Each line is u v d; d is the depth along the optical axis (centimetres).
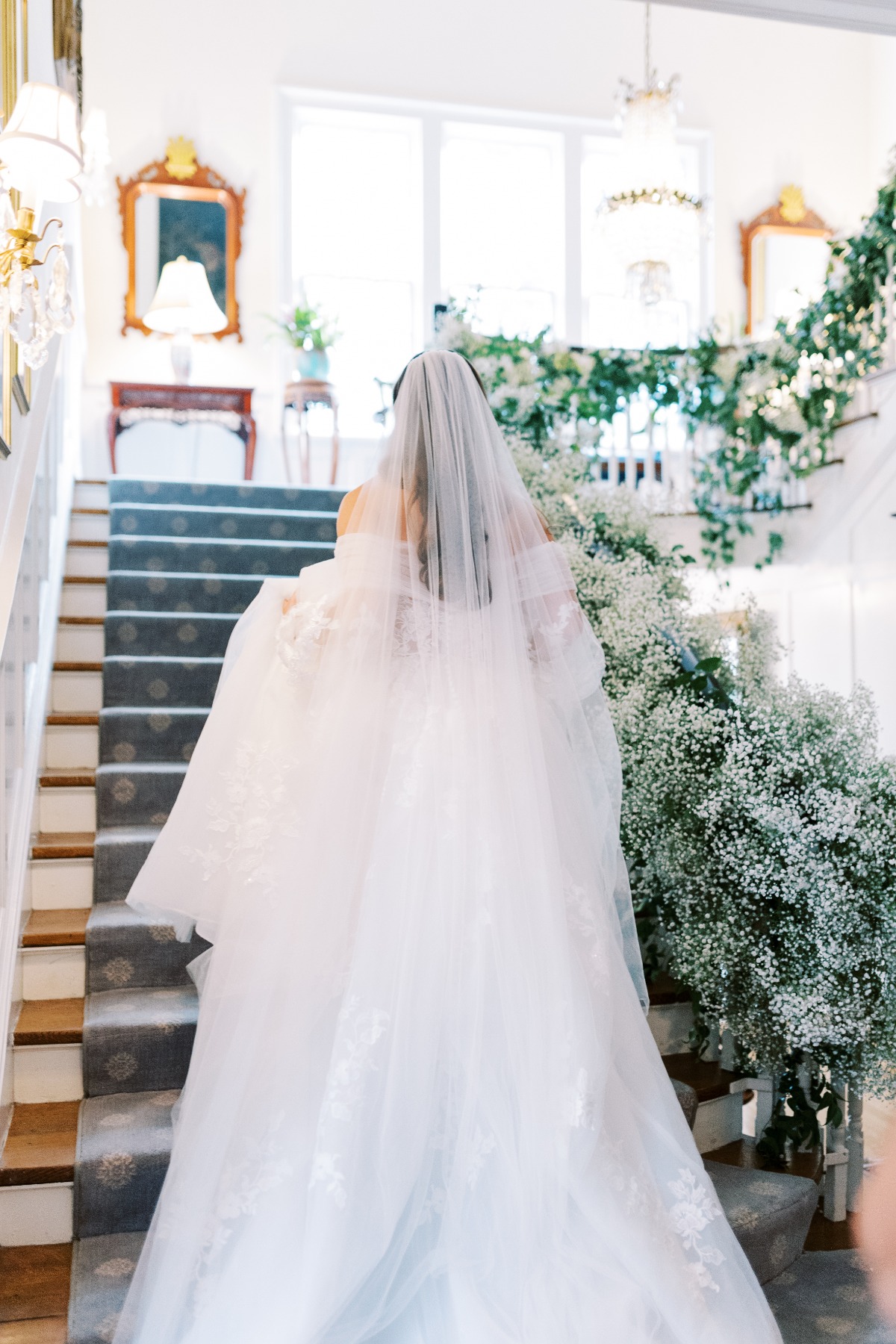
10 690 247
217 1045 172
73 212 499
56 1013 235
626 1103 174
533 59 738
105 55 668
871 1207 238
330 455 700
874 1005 247
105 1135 205
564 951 169
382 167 723
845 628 551
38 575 315
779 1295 224
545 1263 156
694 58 762
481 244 742
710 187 764
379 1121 158
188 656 358
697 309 767
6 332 227
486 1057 163
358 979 164
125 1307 165
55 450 376
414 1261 160
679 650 308
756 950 253
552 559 193
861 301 539
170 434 679
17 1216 197
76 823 293
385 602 180
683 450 593
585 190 759
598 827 197
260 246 694
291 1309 149
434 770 173
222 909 193
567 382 530
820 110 782
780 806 253
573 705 195
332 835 173
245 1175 160
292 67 696
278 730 189
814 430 564
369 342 717
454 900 167
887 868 253
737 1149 271
